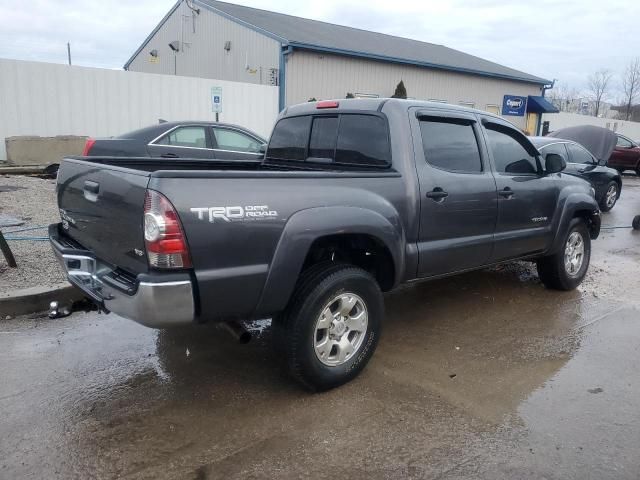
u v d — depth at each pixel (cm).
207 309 291
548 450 292
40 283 497
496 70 2562
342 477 268
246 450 288
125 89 1391
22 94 1263
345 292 344
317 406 334
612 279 646
